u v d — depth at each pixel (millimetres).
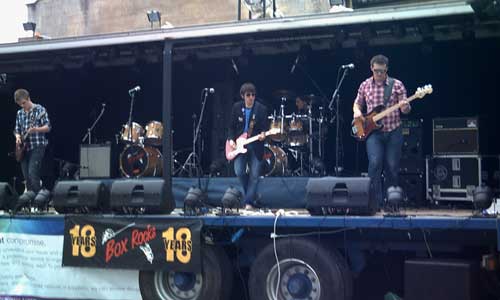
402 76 8133
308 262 4969
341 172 8047
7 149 9117
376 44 7348
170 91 5832
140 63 8047
